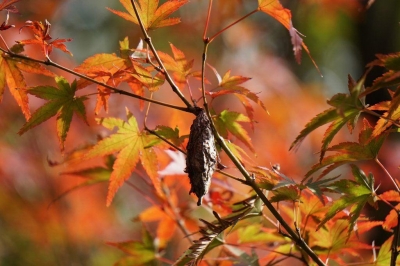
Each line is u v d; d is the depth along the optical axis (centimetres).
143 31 72
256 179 73
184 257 71
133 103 122
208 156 71
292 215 77
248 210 73
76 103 74
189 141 72
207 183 71
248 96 73
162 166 83
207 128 72
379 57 67
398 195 74
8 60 75
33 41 73
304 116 135
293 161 121
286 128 130
